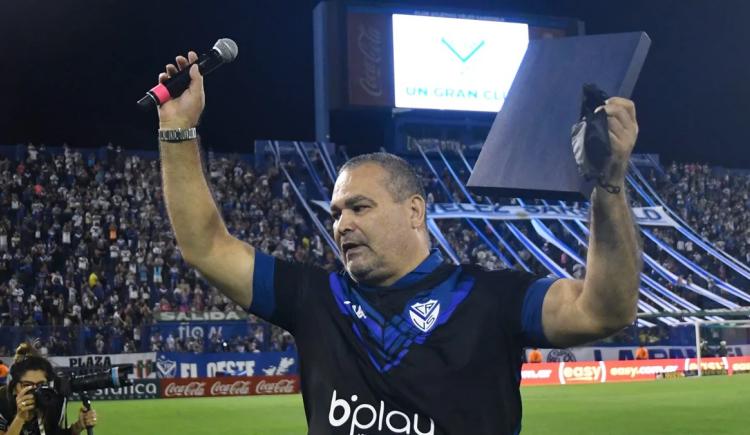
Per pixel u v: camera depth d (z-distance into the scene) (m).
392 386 2.89
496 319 2.96
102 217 34.00
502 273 3.09
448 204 39.38
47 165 35.44
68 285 30.95
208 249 3.19
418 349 2.92
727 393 21.56
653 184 43.84
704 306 37.16
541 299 2.94
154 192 35.72
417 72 39.34
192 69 3.15
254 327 29.75
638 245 2.69
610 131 2.45
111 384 6.35
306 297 3.16
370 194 3.06
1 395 6.67
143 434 15.81
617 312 2.75
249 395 28.14
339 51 38.62
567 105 2.66
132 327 28.50
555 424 15.46
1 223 31.95
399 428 2.86
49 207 33.91
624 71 2.60
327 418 2.94
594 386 26.70
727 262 40.50
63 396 6.41
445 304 3.00
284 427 16.66
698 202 43.78
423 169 40.84
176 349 28.84
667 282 37.59
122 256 32.66
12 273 31.27
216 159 39.12
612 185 2.54
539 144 2.68
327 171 39.69
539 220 39.97
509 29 40.41
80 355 27.41
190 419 18.58
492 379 2.91
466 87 39.97
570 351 31.86
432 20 39.56
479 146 42.22
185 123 3.14
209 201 3.19
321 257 35.84
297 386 28.97
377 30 39.00
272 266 3.23
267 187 38.06
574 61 2.71
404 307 3.00
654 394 22.17
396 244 3.06
